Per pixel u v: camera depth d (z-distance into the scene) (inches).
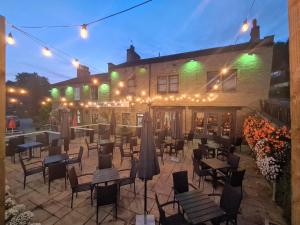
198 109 478.9
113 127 457.7
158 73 531.5
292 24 39.0
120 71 599.2
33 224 121.6
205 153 292.4
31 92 1087.0
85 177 237.9
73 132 482.6
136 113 569.9
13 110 1084.5
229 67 438.9
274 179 173.2
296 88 38.3
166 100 520.7
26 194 193.0
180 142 317.4
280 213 157.8
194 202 132.9
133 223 148.0
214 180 204.4
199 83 474.6
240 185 179.6
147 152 147.6
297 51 37.8
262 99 398.3
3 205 63.8
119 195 184.9
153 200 181.9
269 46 400.2
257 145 197.8
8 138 340.5
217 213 120.6
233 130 433.7
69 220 151.4
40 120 866.8
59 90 798.5
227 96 443.5
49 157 247.6
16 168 270.4
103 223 147.6
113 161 305.3
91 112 685.3
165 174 247.6
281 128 191.9
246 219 150.3
